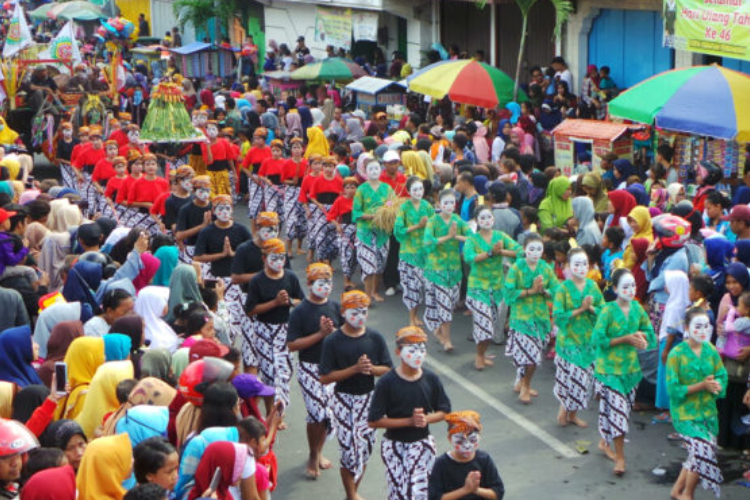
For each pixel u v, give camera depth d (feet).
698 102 55.21
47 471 25.52
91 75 99.30
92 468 25.91
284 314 41.22
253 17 130.31
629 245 44.39
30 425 29.71
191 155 75.00
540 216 53.83
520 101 78.28
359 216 56.34
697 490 36.94
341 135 84.53
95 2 159.94
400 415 31.99
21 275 44.01
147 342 38.42
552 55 88.02
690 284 39.45
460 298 57.00
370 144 67.26
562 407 41.75
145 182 60.54
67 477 25.53
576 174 65.92
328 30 111.45
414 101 91.61
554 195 53.67
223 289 43.14
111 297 36.94
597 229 50.83
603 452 39.70
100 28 144.66
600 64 81.30
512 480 37.55
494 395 45.19
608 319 38.09
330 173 61.62
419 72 79.82
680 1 61.46
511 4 91.50
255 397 31.14
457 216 49.57
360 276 63.82
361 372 34.40
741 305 37.47
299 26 120.67
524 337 43.65
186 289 40.50
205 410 27.96
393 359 49.01
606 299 44.52
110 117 92.63
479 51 89.97
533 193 58.23
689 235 42.32
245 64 124.88
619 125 65.82
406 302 53.47
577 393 40.96
